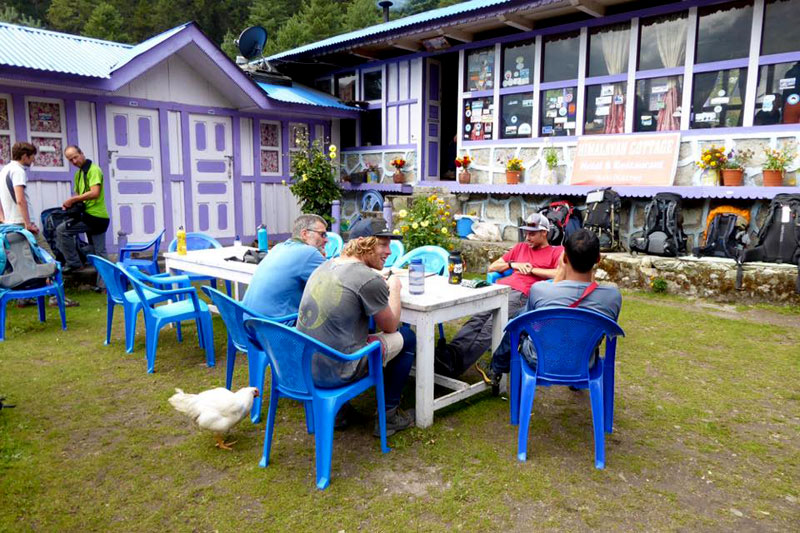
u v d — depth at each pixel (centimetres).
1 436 341
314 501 275
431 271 519
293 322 380
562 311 299
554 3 796
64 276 754
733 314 623
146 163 928
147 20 4291
